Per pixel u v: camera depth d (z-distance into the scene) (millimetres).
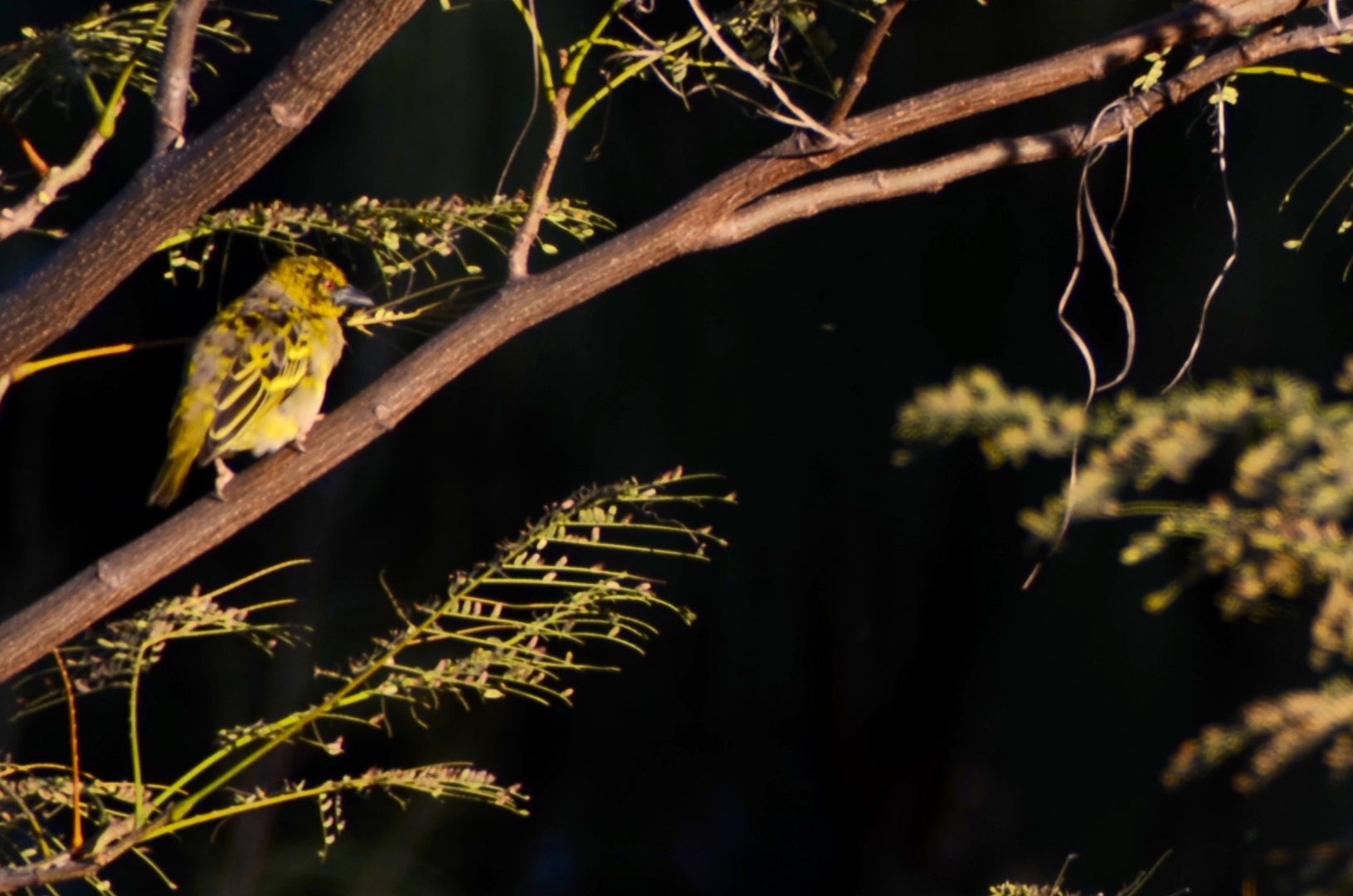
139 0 9672
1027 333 10492
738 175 4668
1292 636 9250
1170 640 9766
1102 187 10250
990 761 10992
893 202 10922
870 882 12766
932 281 10820
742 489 11320
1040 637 10297
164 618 4473
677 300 11266
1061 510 3568
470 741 12039
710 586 11617
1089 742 10047
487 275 9969
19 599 14484
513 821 12281
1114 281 5172
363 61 4094
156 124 4379
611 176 10602
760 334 11195
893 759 12164
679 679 12164
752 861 13133
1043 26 9977
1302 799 7387
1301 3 5066
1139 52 4945
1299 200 9289
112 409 14805
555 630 4547
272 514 12820
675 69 5188
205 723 12078
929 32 10172
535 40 4777
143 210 4172
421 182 10312
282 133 4129
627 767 12602
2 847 4828
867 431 11055
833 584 11516
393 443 12219
